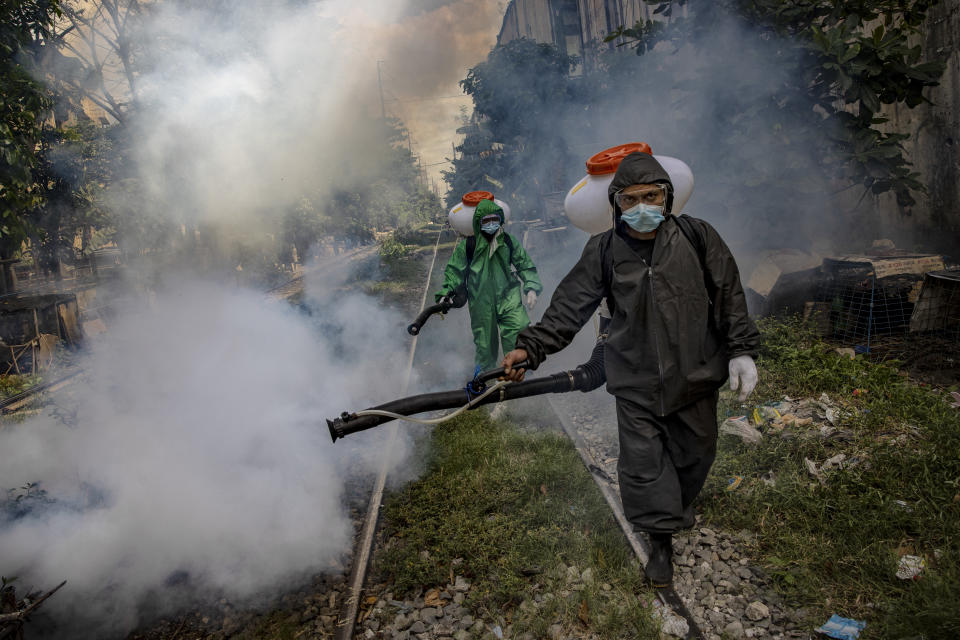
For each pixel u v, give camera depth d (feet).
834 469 11.64
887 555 9.27
